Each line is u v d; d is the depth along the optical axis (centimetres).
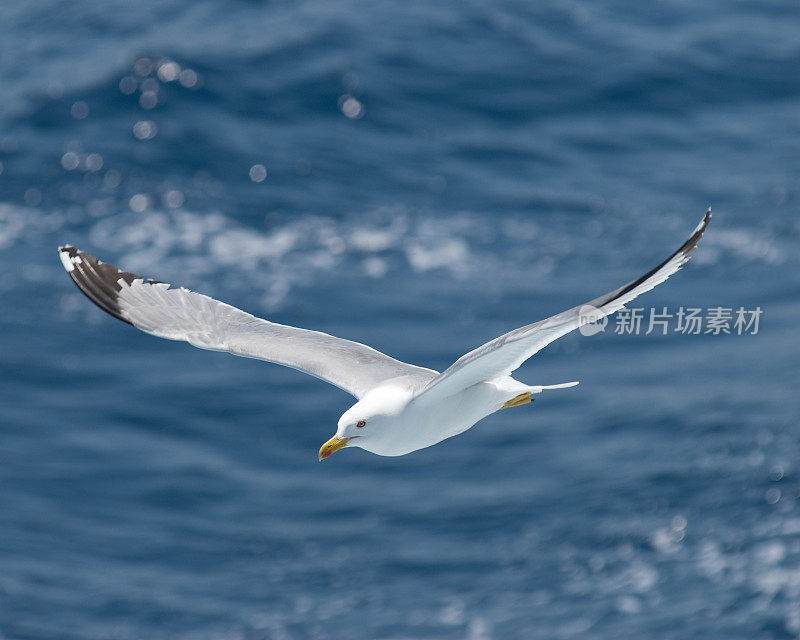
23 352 2855
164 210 3366
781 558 2169
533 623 2088
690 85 4012
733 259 3234
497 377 1130
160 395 2741
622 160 3694
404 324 2955
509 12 4288
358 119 3769
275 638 2089
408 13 4253
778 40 4238
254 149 3612
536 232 3347
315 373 1161
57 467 2506
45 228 3288
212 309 1215
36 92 3812
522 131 3794
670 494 2370
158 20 4225
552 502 2389
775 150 3731
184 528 2361
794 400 2628
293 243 3256
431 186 3528
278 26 4156
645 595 2127
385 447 1119
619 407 2670
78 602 2162
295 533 2348
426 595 2175
